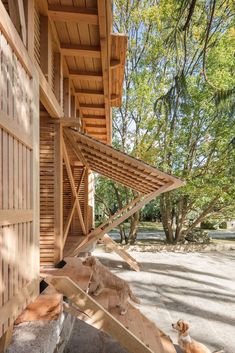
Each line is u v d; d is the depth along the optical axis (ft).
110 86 22.15
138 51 45.52
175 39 10.16
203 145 44.04
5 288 6.45
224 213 49.73
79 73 19.79
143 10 39.60
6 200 6.57
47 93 11.81
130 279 26.86
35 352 6.82
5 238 6.51
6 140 6.62
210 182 44.16
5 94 6.51
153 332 11.56
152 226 81.20
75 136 16.38
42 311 8.69
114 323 9.43
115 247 30.30
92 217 37.99
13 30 6.93
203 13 10.80
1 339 6.91
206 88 37.01
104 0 11.09
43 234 14.42
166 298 21.94
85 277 12.91
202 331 16.57
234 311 19.62
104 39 14.49
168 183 19.45
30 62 8.42
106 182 49.96
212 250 44.24
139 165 17.65
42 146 14.62
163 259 36.55
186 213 47.75
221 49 35.47
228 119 10.93
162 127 41.16
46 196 14.49
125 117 47.85
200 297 22.27
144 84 43.86
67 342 14.24
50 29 13.80
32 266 8.55
